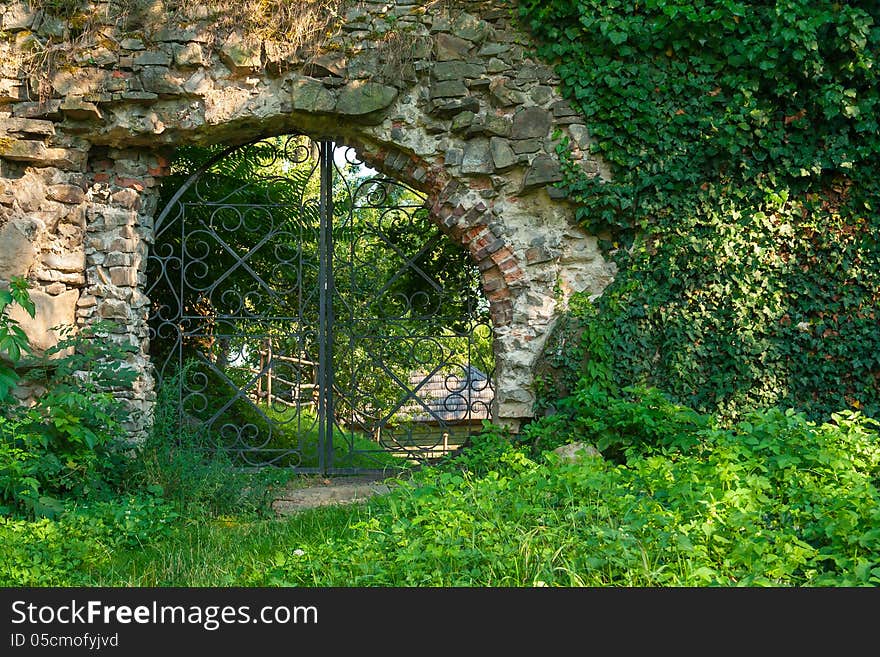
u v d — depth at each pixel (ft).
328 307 27.27
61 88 25.22
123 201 26.16
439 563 14.11
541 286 25.71
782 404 24.67
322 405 27.25
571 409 24.63
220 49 25.49
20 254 24.48
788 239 24.85
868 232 24.57
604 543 13.96
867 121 24.09
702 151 24.80
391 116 25.89
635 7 24.84
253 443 33.12
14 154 24.94
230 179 33.91
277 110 25.71
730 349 24.56
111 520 19.02
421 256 27.84
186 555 17.67
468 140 25.88
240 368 32.99
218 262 33.68
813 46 23.57
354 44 25.66
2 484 19.19
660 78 24.94
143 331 26.48
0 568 15.38
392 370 31.07
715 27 24.35
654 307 24.89
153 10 25.54
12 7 25.35
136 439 25.05
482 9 25.85
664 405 22.33
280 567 14.94
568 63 25.38
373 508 18.95
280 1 25.61
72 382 24.29
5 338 21.22
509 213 25.86
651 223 25.21
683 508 15.60
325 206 27.35
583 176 25.20
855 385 24.59
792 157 24.62
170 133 25.90
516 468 18.47
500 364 25.84
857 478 16.94
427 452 27.25
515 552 14.24
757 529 14.46
